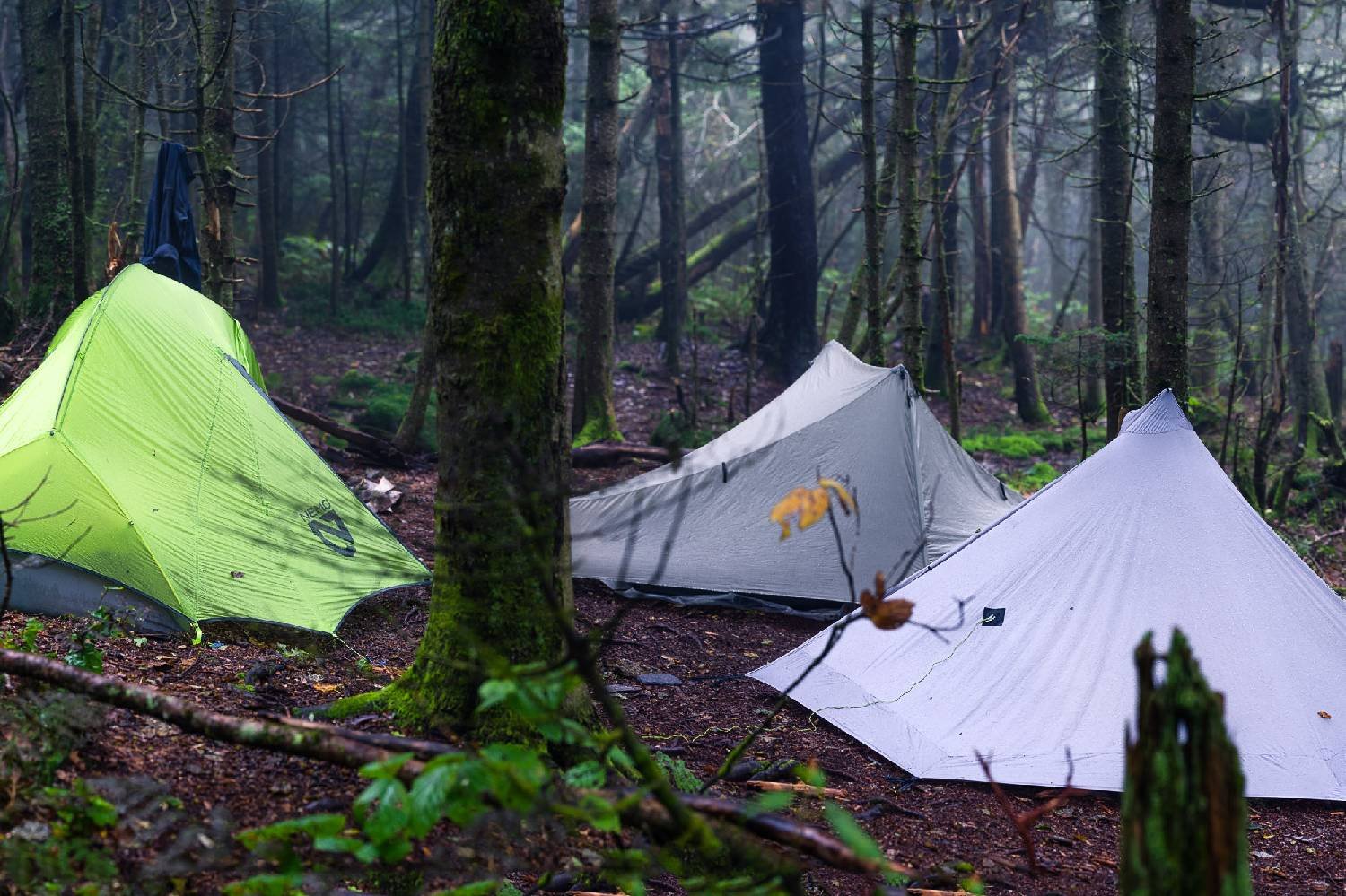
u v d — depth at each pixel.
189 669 4.96
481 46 4.15
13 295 14.48
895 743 5.53
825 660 6.30
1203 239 19.38
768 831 2.57
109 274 10.30
